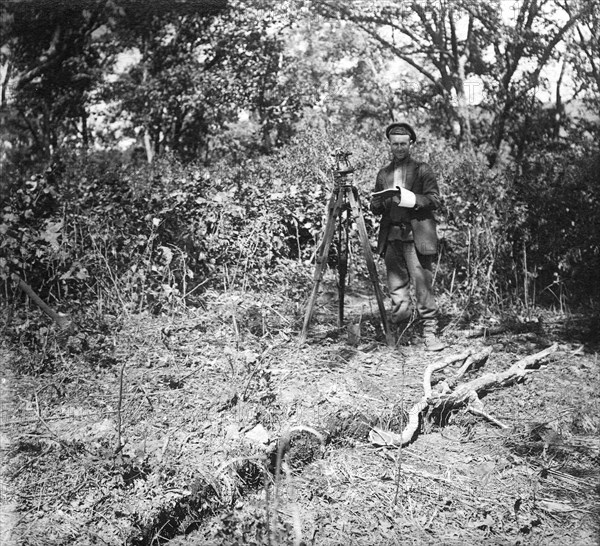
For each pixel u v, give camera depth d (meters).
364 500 3.79
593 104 11.11
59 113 13.07
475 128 12.79
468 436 4.61
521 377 5.38
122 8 14.09
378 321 6.60
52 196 6.43
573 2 11.06
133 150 17.16
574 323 6.70
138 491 3.48
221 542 3.32
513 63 12.08
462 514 3.70
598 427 4.66
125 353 5.30
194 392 4.62
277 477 3.34
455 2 13.78
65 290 6.13
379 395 4.86
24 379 4.75
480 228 7.30
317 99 17.94
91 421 4.19
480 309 7.04
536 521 3.62
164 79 16.45
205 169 9.32
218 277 7.25
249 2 16.80
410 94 18.62
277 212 7.93
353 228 8.41
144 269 6.47
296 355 5.52
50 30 12.35
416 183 6.01
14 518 3.25
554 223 7.34
